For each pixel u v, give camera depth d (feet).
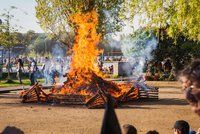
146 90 85.87
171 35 66.95
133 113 66.54
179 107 73.77
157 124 56.34
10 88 111.34
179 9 64.49
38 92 80.02
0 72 156.46
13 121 58.03
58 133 49.88
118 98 78.23
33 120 59.06
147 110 70.13
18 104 77.66
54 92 81.41
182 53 151.02
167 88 117.91
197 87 5.77
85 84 78.95
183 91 5.97
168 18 67.26
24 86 121.49
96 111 68.85
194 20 63.82
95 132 50.93
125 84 87.15
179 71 6.09
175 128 20.71
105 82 80.53
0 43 165.27
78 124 56.13
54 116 63.10
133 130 22.97
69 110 69.82
